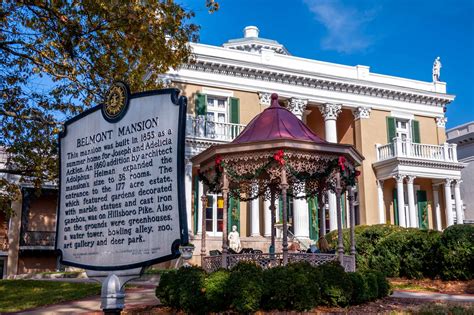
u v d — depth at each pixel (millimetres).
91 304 12758
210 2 17000
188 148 27719
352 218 14500
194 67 30125
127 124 7090
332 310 10492
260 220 29672
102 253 6980
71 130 7898
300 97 32625
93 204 7262
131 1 14914
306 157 13102
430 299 12602
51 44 15672
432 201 34625
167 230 6336
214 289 10258
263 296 10289
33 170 18000
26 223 32875
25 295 15195
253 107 31422
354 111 34781
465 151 47500
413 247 17797
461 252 16281
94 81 16406
